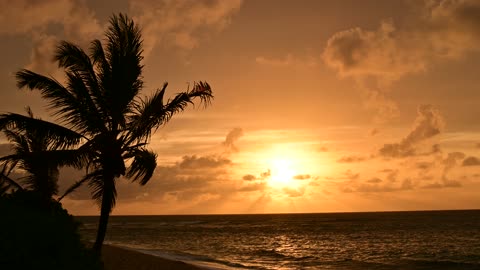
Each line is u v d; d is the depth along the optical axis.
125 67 16.45
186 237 70.62
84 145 15.67
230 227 112.19
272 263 35.72
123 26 16.92
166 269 23.47
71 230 9.43
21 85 15.17
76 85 15.89
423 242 57.78
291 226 113.06
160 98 16.44
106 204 15.98
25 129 15.08
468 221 120.62
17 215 8.28
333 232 82.88
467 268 33.59
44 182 19.39
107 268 22.81
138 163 16.44
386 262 37.09
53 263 7.92
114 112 16.39
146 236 73.69
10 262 7.32
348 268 33.12
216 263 33.62
